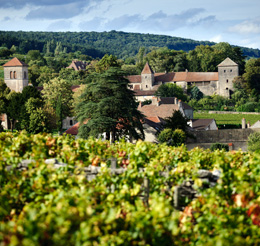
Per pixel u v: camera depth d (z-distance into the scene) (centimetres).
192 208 3241
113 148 5078
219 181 3378
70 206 2697
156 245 2667
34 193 3325
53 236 2283
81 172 3569
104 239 2506
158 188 3509
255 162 3994
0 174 3525
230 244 2544
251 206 3042
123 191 3219
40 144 4397
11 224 2375
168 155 4644
